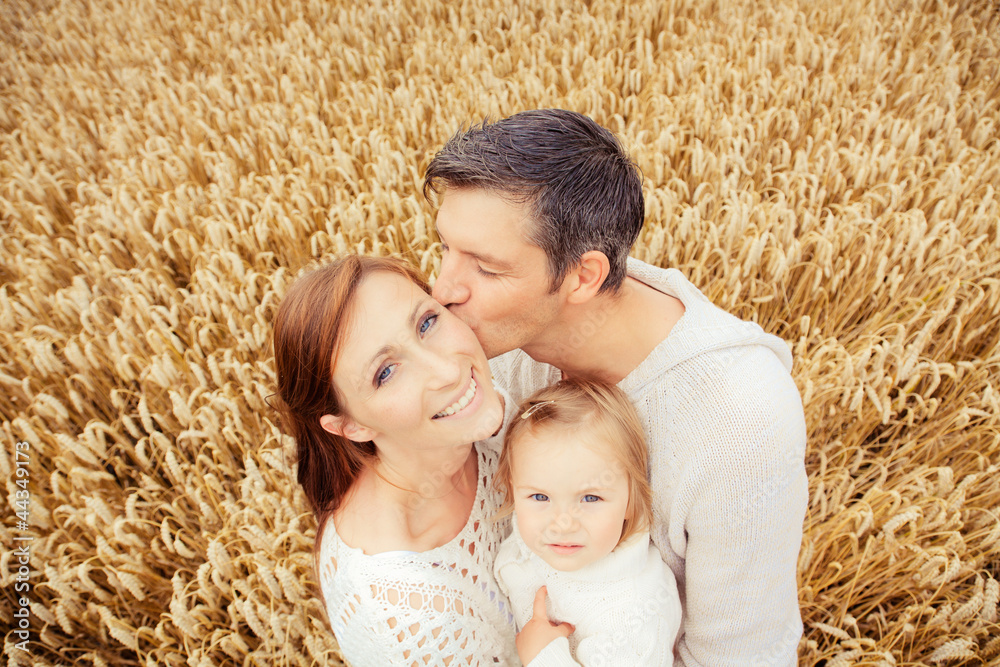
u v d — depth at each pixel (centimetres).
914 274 279
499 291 95
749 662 115
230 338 287
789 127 376
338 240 270
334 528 111
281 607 196
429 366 92
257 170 386
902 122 361
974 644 182
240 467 260
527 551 120
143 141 407
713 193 321
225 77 461
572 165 88
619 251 98
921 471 212
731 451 96
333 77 461
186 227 331
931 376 260
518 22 473
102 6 577
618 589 114
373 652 102
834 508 216
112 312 311
